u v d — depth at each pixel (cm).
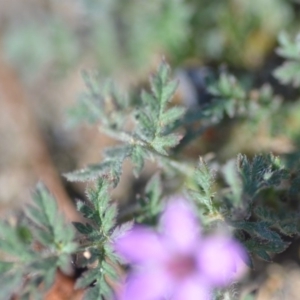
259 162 11
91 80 13
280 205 12
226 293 11
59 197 14
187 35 15
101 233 11
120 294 12
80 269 12
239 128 14
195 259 10
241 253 11
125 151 12
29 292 11
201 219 11
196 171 11
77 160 15
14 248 11
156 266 10
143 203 12
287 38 13
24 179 15
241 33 15
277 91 15
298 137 13
